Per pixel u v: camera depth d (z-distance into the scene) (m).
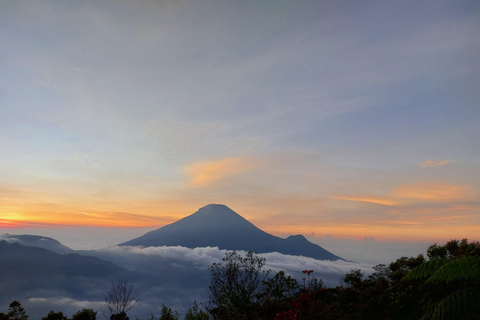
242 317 10.73
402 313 7.58
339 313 9.18
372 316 8.41
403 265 11.58
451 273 5.80
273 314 10.60
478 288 5.78
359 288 10.36
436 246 10.55
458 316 5.46
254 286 12.12
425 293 7.55
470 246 9.02
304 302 8.48
